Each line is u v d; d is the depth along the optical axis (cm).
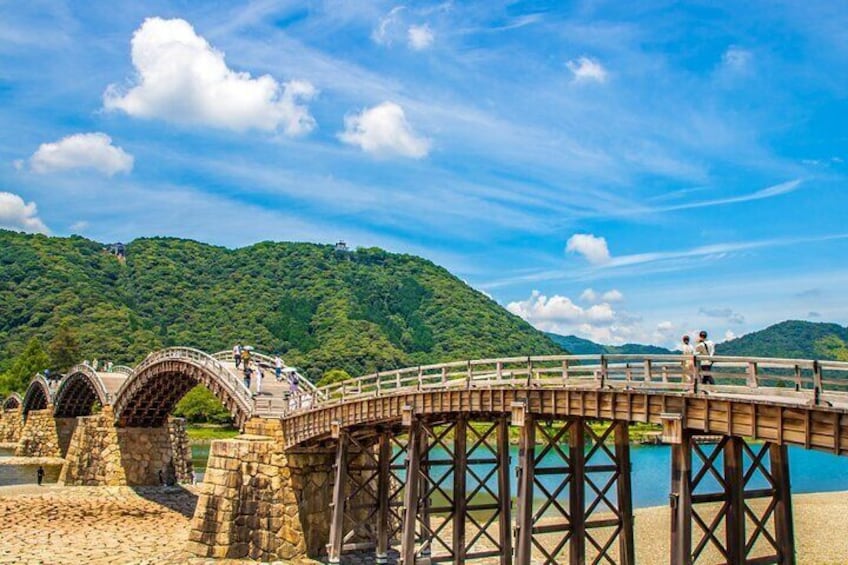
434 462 3819
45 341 18038
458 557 3612
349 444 4728
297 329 19588
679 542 2275
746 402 2227
